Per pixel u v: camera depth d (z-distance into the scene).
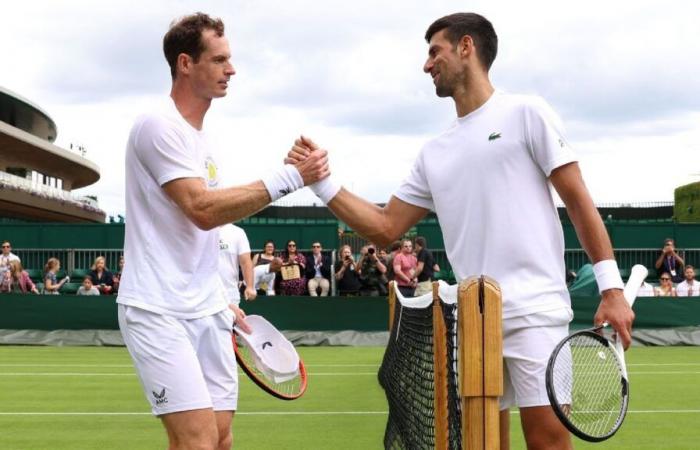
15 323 16.83
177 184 3.62
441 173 3.84
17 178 52.78
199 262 3.81
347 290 17.83
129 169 3.75
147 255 3.68
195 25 3.77
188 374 3.61
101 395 9.63
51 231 25.47
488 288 2.87
